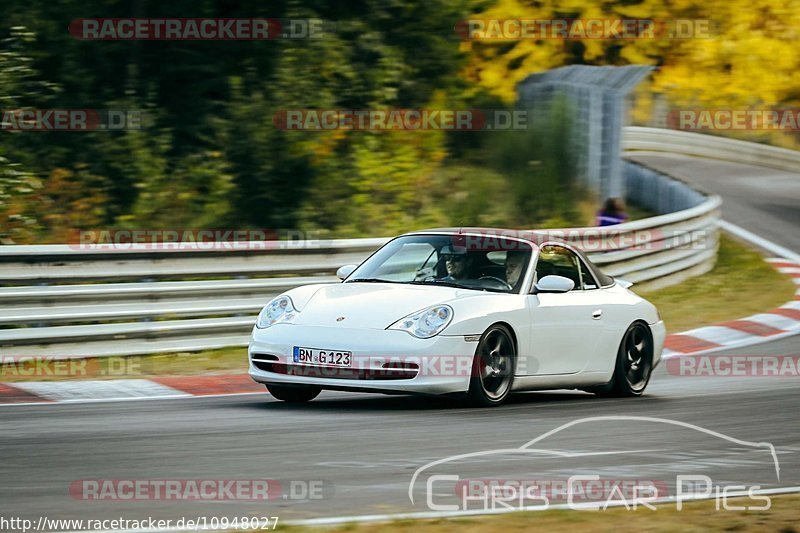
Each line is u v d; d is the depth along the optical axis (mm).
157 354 34250
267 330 26031
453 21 76250
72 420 23359
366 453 19953
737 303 50875
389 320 25297
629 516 15742
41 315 31906
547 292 28031
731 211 87812
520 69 87688
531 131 70250
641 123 125375
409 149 65750
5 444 20312
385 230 57688
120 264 33625
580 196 67188
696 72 95500
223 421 23422
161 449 19984
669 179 78688
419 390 24812
